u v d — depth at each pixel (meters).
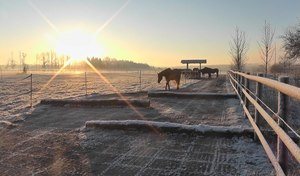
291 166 4.48
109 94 17.27
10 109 11.95
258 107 5.13
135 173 4.70
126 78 47.75
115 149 5.91
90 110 10.70
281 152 3.72
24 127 8.05
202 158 5.29
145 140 6.43
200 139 6.42
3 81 38.12
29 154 5.72
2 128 7.92
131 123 7.11
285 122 3.50
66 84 32.25
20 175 4.73
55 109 10.99
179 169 4.81
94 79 44.47
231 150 5.68
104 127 7.32
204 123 8.26
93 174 4.70
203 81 36.81
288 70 37.38
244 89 9.09
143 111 10.45
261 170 4.64
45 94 20.30
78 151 5.84
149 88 25.06
